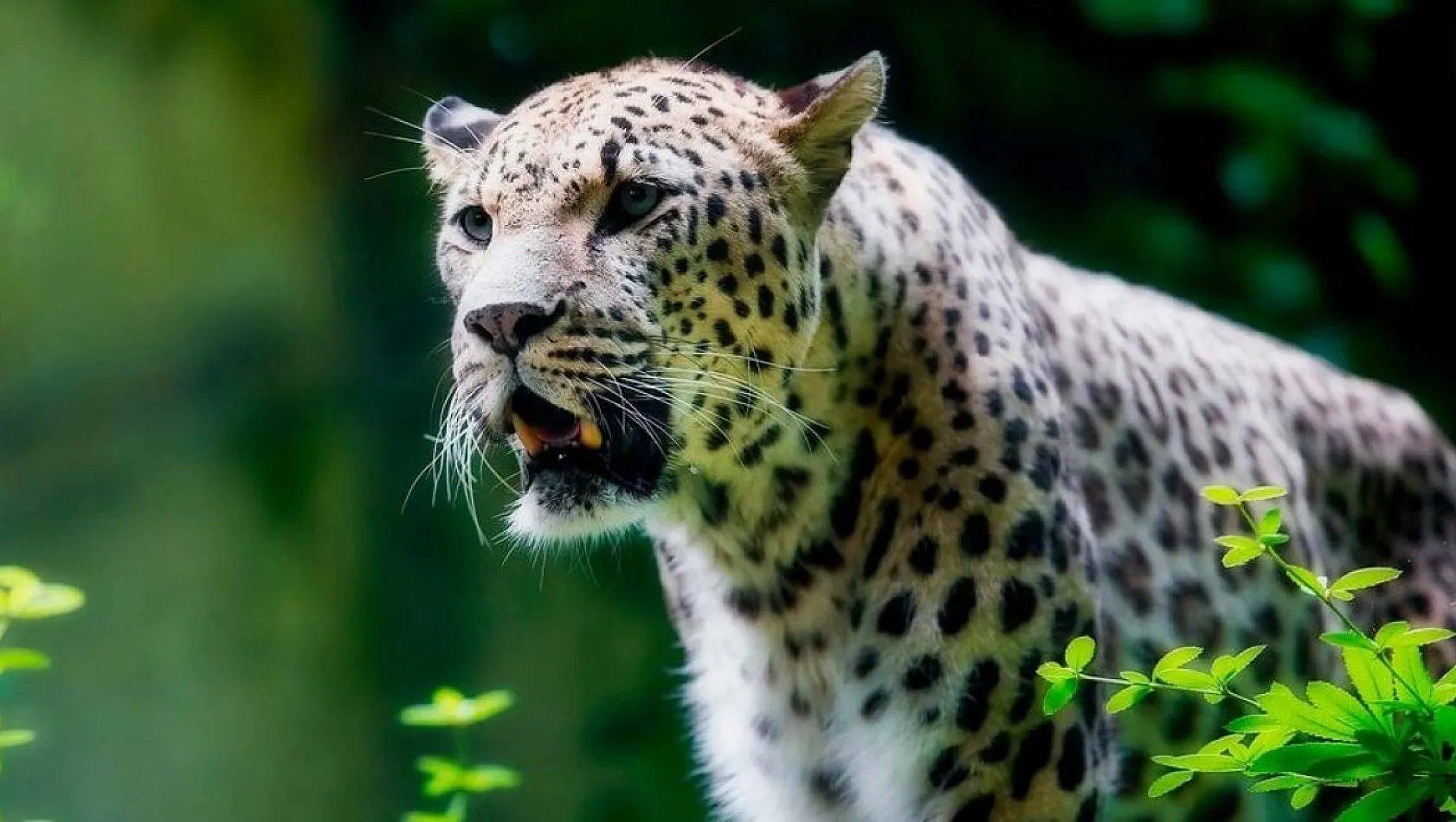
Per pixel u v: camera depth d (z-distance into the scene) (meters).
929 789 6.35
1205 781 7.34
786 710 6.74
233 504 13.67
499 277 5.80
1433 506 8.34
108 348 13.64
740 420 6.18
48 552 13.45
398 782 13.85
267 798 13.67
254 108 13.97
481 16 14.46
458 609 13.88
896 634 6.34
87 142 13.70
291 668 13.70
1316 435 8.10
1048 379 6.69
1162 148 15.41
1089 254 14.93
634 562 14.04
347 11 14.40
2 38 13.58
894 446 6.39
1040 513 6.32
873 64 6.14
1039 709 6.26
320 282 13.93
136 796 13.43
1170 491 7.32
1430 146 16.00
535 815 13.72
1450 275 15.97
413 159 14.33
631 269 5.89
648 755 13.71
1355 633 4.51
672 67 6.59
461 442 6.29
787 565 6.52
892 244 6.45
